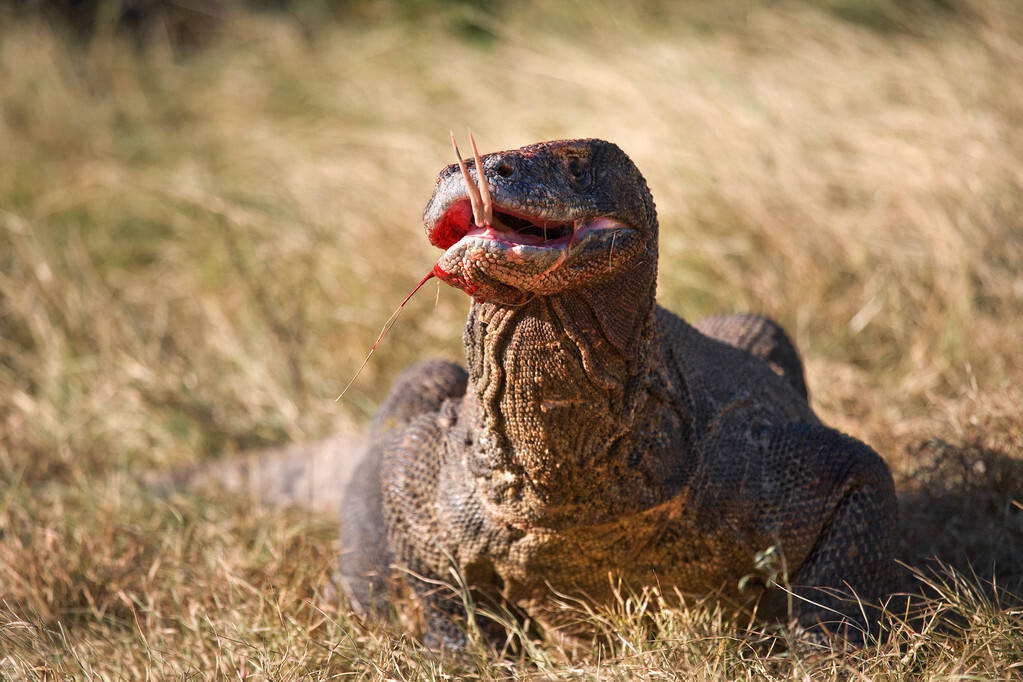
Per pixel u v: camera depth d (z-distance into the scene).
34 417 21.78
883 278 21.97
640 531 12.50
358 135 30.91
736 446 13.05
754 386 14.45
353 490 15.96
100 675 12.96
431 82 34.75
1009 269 21.42
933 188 22.70
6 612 14.49
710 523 12.70
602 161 11.38
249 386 23.09
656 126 26.09
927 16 31.14
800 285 22.33
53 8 46.03
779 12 32.75
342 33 42.12
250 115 36.62
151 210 30.11
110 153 34.88
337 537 17.30
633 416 11.91
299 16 44.38
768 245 23.14
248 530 17.27
